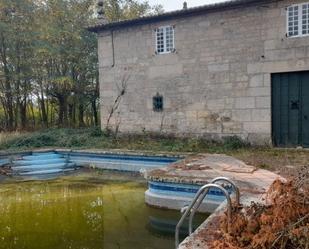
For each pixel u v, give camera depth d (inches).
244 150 371.6
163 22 458.6
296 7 368.2
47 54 629.6
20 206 268.7
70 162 428.8
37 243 194.7
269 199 141.4
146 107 481.4
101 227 217.3
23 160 418.9
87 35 678.5
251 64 396.8
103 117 523.5
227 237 117.0
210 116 428.8
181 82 449.4
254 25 392.2
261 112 393.4
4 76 634.2
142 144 439.8
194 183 229.3
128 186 321.4
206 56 427.8
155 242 191.8
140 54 482.6
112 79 510.3
